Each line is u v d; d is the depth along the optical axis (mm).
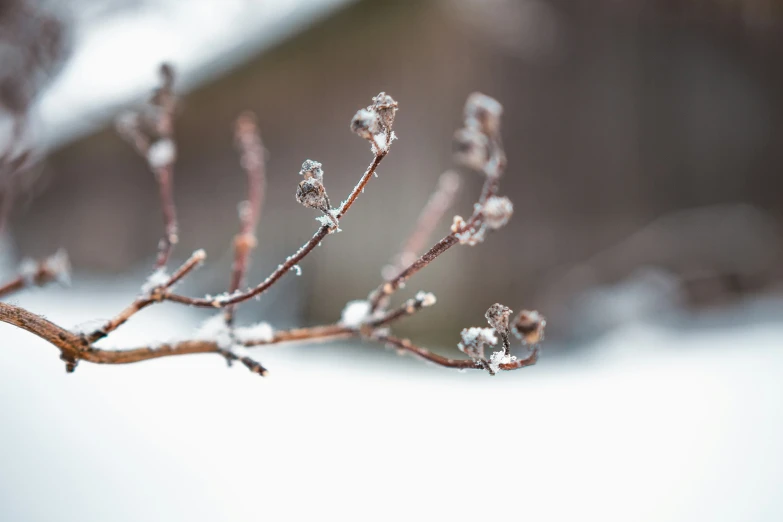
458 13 2197
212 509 694
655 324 2143
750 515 730
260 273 2443
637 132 2672
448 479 825
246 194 2584
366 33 2266
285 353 1602
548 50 2426
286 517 687
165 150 564
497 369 459
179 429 932
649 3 2686
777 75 2971
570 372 1553
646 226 2627
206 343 505
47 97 1149
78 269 3234
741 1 2691
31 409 940
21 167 831
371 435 972
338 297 2230
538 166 2434
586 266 2449
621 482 831
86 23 2236
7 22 1162
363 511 720
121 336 1653
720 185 2822
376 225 2215
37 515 647
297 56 2363
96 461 794
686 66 2793
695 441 993
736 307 2344
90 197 3227
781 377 1339
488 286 2195
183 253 2881
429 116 2205
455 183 641
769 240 2752
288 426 983
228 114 2588
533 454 918
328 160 2344
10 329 1538
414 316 2035
